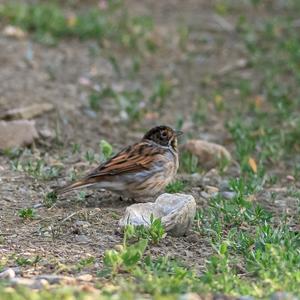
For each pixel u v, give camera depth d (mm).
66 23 21812
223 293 9078
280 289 9180
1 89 18000
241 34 22641
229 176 14281
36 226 11438
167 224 11055
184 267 10031
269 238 10664
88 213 11852
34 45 20859
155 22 23516
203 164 14688
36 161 14297
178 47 21688
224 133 16797
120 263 9680
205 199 12891
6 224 11477
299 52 20656
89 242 10898
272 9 24922
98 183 12234
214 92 18641
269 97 18719
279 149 15688
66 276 9602
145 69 20328
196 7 25016
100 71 19812
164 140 12602
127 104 17641
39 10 21984
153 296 8773
